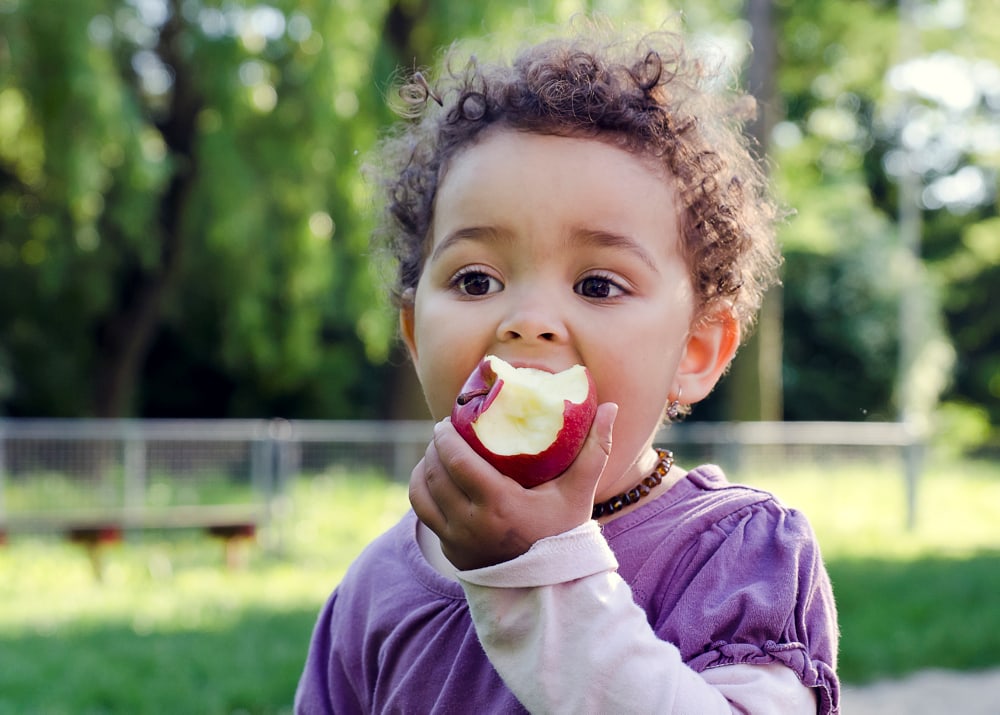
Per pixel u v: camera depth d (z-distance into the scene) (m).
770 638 1.43
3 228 15.73
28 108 12.85
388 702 1.60
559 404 1.33
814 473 12.62
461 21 13.52
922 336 24.50
